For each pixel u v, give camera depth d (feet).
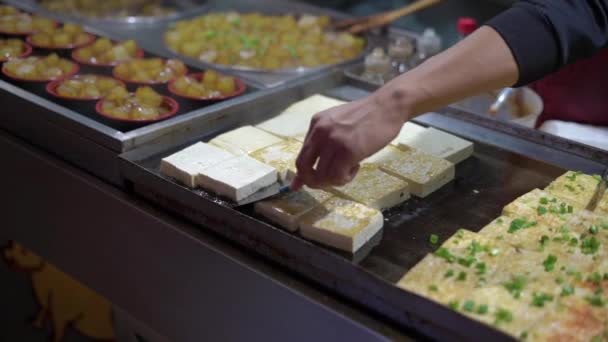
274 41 8.58
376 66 7.55
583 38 4.41
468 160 5.93
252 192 5.23
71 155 6.19
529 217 4.87
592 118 7.16
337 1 10.71
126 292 6.07
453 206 5.28
